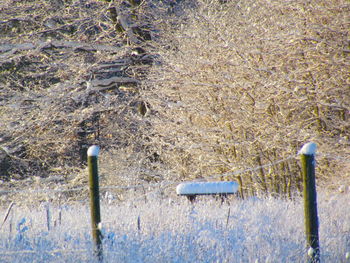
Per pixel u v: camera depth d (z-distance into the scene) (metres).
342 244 15.99
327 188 32.94
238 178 39.41
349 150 34.00
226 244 16.58
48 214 19.67
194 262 15.04
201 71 40.28
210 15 43.34
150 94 46.97
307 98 35.81
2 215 22.77
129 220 20.19
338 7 36.41
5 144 51.62
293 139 35.59
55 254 15.55
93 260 14.77
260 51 38.06
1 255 15.35
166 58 46.06
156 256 15.28
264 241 16.45
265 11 41.31
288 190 35.84
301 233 17.53
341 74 36.12
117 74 59.09
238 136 38.69
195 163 44.78
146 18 54.56
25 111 49.44
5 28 55.88
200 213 22.08
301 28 36.84
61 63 51.03
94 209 15.35
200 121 42.81
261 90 36.84
